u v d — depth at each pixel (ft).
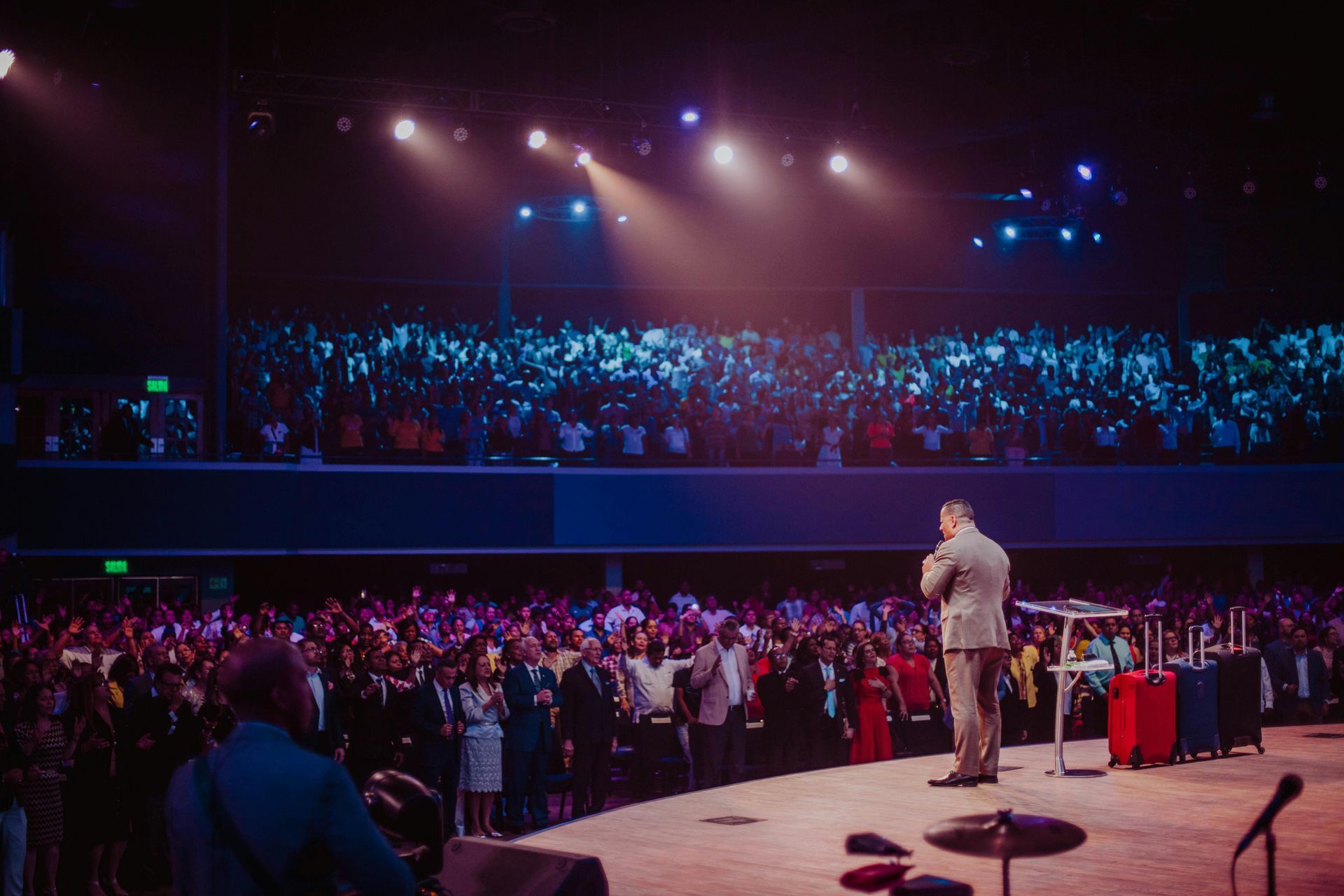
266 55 80.07
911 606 72.59
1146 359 97.96
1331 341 96.84
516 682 41.96
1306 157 87.40
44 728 33.78
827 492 83.20
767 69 84.17
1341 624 67.67
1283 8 74.49
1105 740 34.63
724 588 91.50
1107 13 77.77
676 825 23.71
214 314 73.46
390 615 64.49
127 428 70.95
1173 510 87.15
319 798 9.82
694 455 83.35
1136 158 91.09
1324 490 88.63
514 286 95.50
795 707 47.37
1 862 30.76
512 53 80.69
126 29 72.59
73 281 71.31
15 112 70.59
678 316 104.58
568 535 79.20
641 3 77.56
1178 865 19.62
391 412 80.07
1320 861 19.79
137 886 36.60
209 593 73.31
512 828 41.60
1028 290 101.65
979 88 81.82
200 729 36.81
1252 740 31.40
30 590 59.88
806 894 18.53
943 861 20.21
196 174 73.51
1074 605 28.86
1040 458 86.58
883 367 94.68
